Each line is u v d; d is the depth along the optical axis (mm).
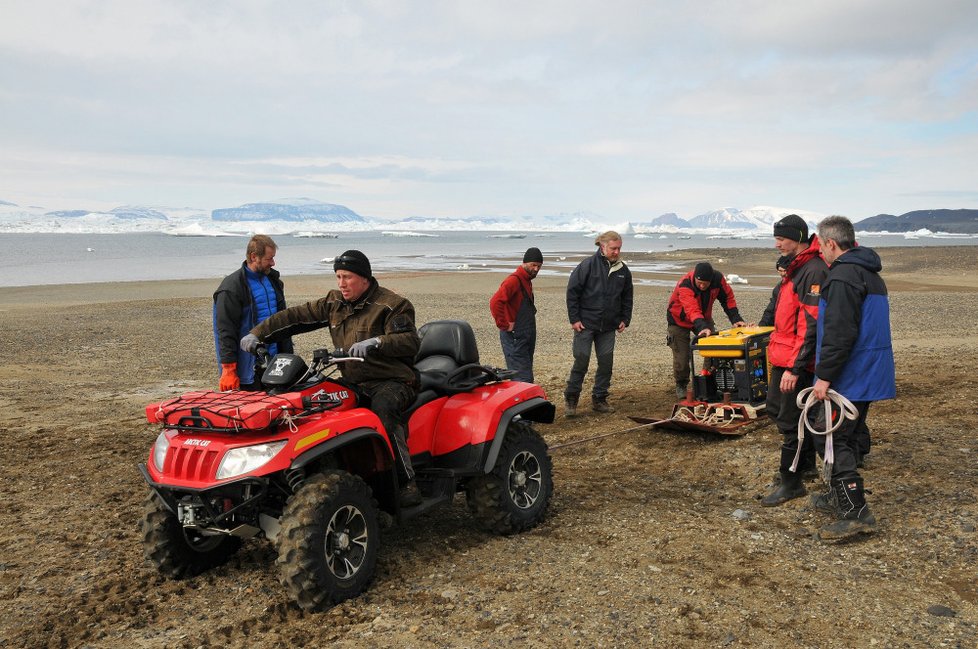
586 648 3752
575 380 9719
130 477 7324
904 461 6559
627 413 9711
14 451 8328
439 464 5453
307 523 4199
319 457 4762
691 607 4141
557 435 8805
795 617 4000
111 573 4953
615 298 9617
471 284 36531
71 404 11070
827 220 5230
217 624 4203
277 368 4699
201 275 47906
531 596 4375
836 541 5059
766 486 6383
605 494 6473
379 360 5016
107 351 16500
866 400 5117
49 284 39188
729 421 8234
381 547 5328
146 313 24453
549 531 5543
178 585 4750
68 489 6914
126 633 4117
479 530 5660
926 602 4133
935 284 34812
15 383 12836
